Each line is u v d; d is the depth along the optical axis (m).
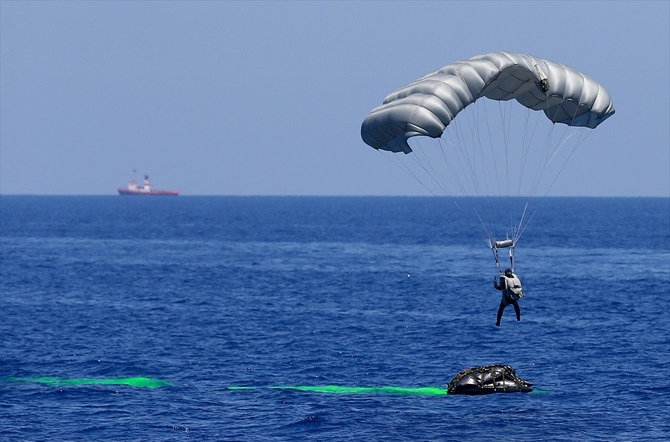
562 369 62.06
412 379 59.50
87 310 92.69
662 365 62.84
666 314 88.75
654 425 47.31
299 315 89.38
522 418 48.69
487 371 55.47
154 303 99.12
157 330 79.38
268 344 72.19
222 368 62.69
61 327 80.50
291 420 48.59
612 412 49.91
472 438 45.16
